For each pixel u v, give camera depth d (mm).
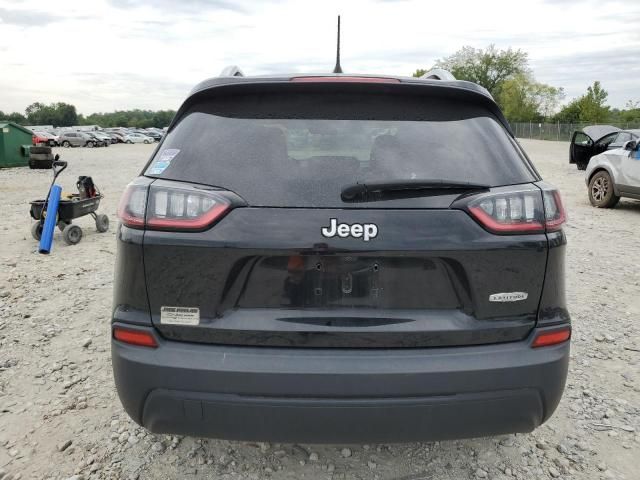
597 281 5664
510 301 2137
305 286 2096
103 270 6070
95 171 20266
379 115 2318
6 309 4758
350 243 2033
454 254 2070
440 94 2377
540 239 2137
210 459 2721
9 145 20922
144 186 2127
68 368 3680
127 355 2105
